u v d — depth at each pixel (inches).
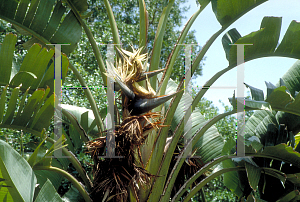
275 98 89.5
